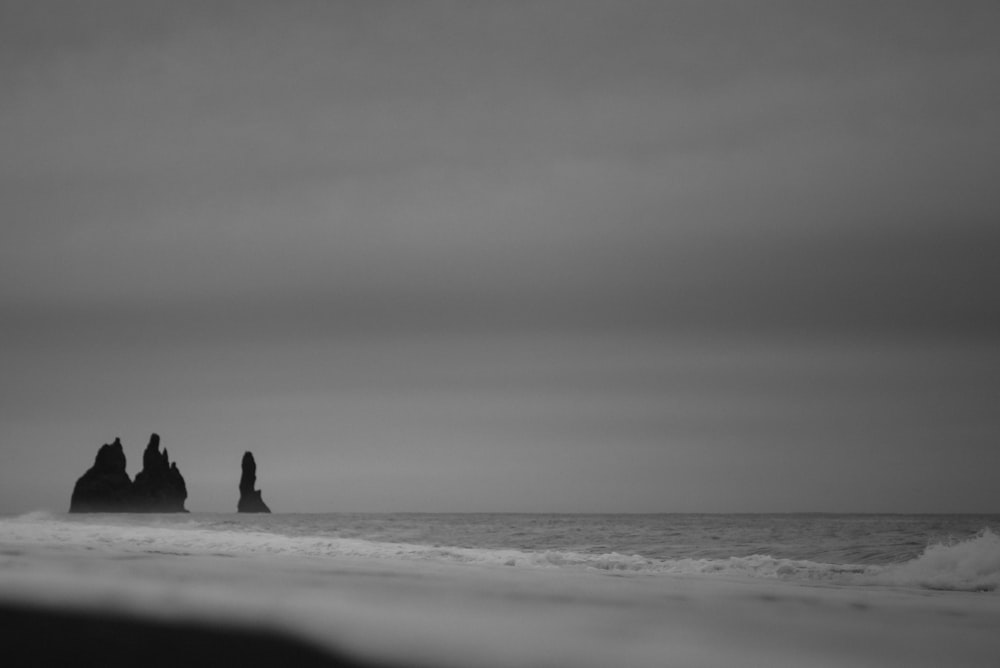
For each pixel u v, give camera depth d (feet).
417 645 21.40
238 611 24.88
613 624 24.00
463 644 21.52
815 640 23.00
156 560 39.04
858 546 82.23
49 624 23.32
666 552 78.84
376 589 29.58
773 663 20.56
